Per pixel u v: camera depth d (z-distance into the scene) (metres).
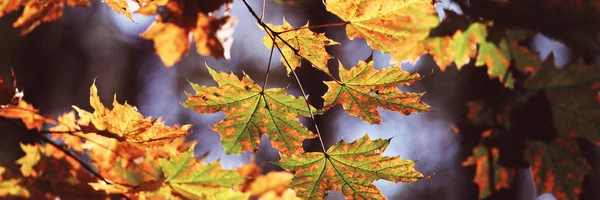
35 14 1.33
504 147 1.21
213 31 1.41
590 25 1.08
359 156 1.24
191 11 1.40
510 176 1.21
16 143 3.83
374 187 1.25
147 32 1.40
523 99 1.19
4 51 4.98
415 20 1.13
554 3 1.08
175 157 1.31
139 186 1.29
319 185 1.26
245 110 1.25
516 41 1.12
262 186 1.47
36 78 5.34
